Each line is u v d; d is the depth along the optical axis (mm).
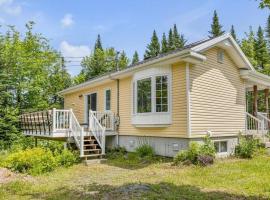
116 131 15391
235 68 14273
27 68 21922
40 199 6719
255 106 15953
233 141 13586
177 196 6566
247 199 6375
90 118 13859
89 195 6867
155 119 12461
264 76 15031
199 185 7652
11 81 19516
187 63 11391
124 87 15180
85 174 9656
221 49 13352
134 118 13664
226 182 7953
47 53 26781
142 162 11547
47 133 13672
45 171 10078
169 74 12086
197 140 11492
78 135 13086
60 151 13148
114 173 9695
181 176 8727
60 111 13336
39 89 22453
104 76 15922
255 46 36906
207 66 12414
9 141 16938
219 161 11398
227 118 13320
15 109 18625
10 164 10148
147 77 13008
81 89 20109
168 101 12023
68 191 7352
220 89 13062
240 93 14422
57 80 29547
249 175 8781
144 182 8062
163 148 12344
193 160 10500
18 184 8086
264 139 14516
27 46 24672
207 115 12094
